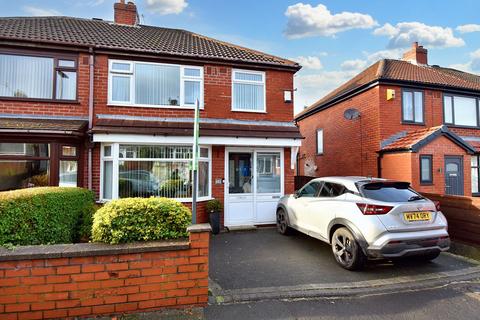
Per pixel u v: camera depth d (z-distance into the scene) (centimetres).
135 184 788
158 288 334
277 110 947
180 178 822
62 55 797
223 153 867
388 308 367
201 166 848
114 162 762
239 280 448
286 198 755
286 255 583
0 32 780
